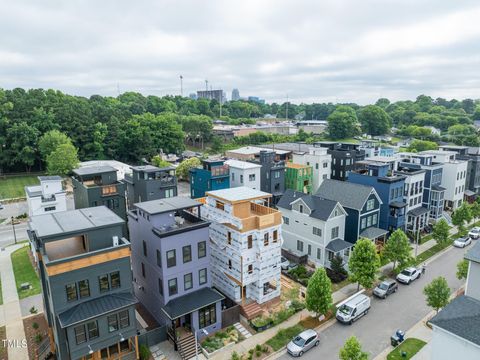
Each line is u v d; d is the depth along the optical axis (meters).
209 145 127.69
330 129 150.75
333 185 48.12
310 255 42.56
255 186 57.03
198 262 30.19
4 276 39.16
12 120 85.62
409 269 39.38
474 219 59.72
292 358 26.67
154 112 162.50
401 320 31.52
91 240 24.98
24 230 54.72
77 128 93.56
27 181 82.31
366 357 22.30
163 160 92.50
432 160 64.62
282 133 153.62
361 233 44.03
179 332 28.62
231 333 29.50
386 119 159.75
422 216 53.16
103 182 48.00
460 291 35.75
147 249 30.44
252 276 32.47
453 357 20.30
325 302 29.70
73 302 23.62
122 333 24.84
